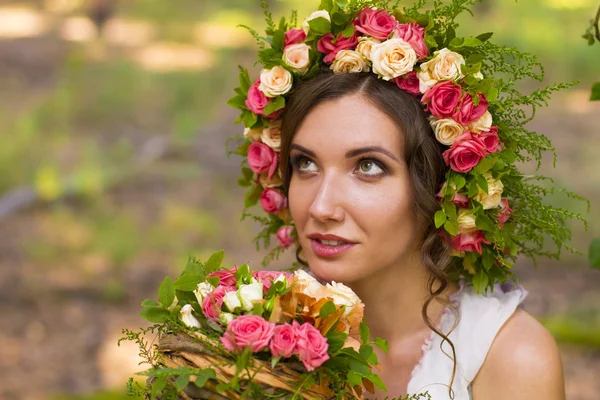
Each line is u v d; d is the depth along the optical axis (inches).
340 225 90.7
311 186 92.8
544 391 90.6
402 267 96.3
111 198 373.7
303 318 79.0
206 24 860.6
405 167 91.0
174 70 630.5
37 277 290.2
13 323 256.1
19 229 336.8
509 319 94.0
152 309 80.9
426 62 90.8
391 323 97.7
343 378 78.8
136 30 811.4
